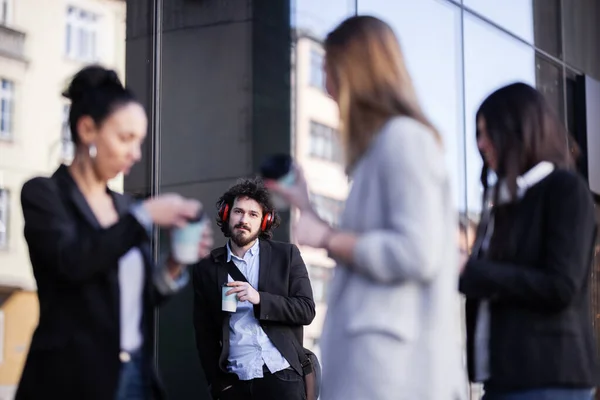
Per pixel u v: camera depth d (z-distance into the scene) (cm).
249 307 468
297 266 489
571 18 1033
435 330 221
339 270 232
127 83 586
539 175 272
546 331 264
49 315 253
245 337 464
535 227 268
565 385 263
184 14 654
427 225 213
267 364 462
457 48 843
